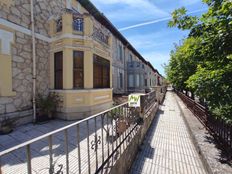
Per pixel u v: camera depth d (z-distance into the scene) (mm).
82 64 7414
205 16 3031
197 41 3348
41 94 7113
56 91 7332
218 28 2684
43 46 7230
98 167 2631
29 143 1329
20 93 6137
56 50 7309
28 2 6457
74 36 7094
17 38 6000
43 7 7207
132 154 4074
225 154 3670
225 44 2582
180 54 10469
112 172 2654
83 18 7348
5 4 5547
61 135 4715
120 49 17250
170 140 5637
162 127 7277
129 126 4273
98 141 2557
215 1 2682
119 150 3242
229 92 2877
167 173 3582
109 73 9961
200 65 3910
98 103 8258
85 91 7352
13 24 5828
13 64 5871
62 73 7145
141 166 3889
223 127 3867
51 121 6746
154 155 4469
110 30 14047
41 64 7137
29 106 6508
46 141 4191
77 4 9742
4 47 5508
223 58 2842
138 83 19734
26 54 6379
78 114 7160
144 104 5996
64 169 2744
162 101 16719
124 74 18375
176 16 3484
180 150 4785
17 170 2758
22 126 5934
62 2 8469
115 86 15258
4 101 5547
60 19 7289
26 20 6371
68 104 6949
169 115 9953
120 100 10320
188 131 6527
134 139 4340
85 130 5246
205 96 3312
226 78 2844
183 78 10891
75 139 4371
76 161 3084
